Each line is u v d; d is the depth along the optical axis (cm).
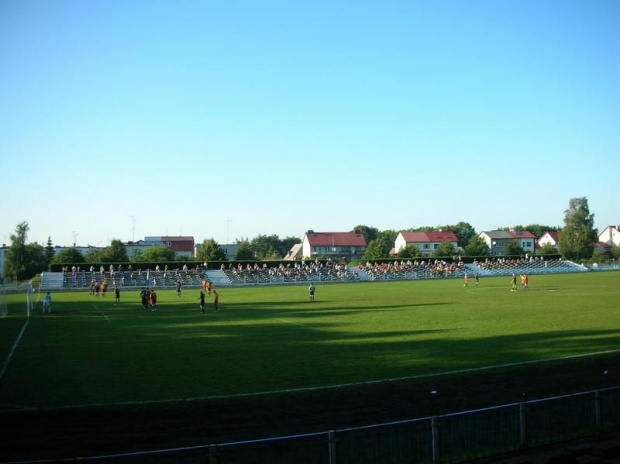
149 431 1394
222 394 1748
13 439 1350
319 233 16962
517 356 2305
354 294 6206
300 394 1717
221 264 10375
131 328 3441
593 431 1334
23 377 2028
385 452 1186
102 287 6369
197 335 3108
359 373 2028
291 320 3766
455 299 5241
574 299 4925
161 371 2119
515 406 1295
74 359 2391
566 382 1839
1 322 3819
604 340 2662
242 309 4625
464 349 2492
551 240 18525
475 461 1185
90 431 1401
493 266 11300
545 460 1145
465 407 1570
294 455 1153
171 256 11475
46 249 14000
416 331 3098
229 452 1160
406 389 1764
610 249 16562
